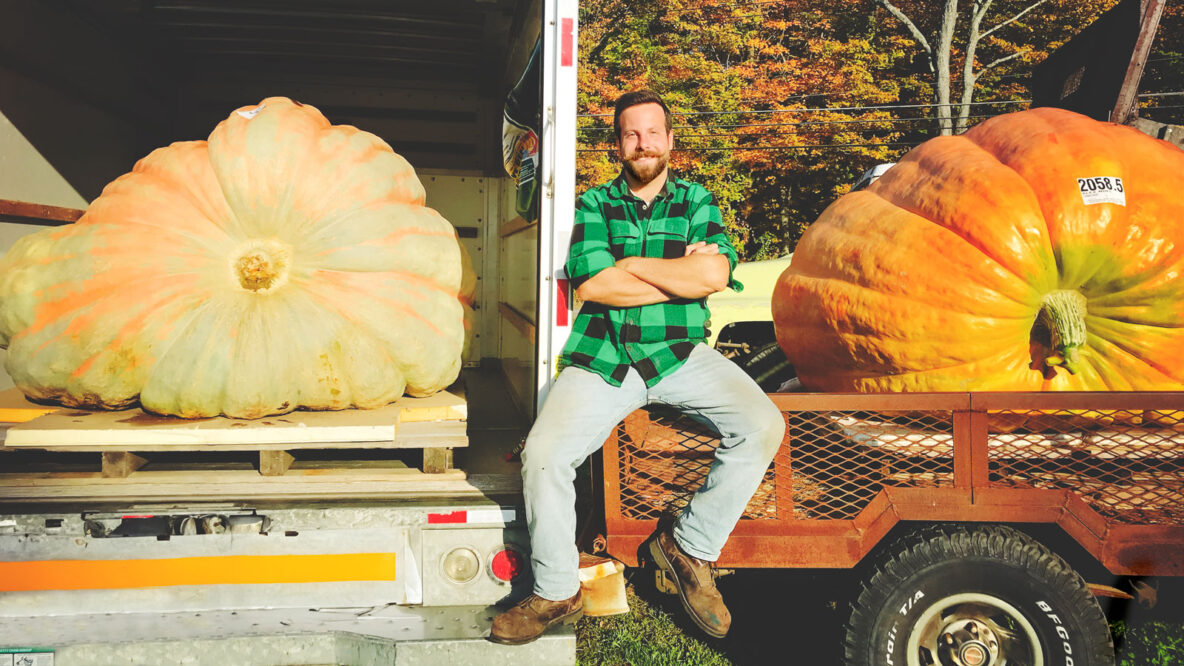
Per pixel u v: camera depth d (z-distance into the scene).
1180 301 2.75
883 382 3.04
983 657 2.71
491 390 4.68
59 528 2.56
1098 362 2.91
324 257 2.93
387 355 2.98
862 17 24.31
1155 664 3.21
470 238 5.30
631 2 23.08
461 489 2.78
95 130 4.27
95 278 2.78
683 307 2.66
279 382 2.82
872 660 2.73
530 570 2.74
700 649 3.40
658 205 2.74
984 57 25.16
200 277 2.85
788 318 3.54
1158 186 2.81
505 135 4.11
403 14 4.35
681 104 22.61
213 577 2.61
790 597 3.96
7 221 3.46
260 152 2.91
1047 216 2.79
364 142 3.19
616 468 2.75
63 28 3.94
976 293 2.79
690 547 2.59
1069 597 2.63
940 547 2.67
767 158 22.64
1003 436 2.72
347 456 3.13
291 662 2.51
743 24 23.58
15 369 2.82
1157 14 3.69
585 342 2.67
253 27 4.57
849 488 2.73
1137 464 2.68
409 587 2.71
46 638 2.43
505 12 4.15
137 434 2.67
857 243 3.17
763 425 2.54
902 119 22.50
